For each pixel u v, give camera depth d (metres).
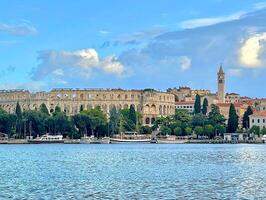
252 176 100.69
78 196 75.88
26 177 101.38
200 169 118.38
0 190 81.81
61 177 101.38
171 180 94.50
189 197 74.31
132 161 151.12
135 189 82.56
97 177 101.12
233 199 72.44
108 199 73.31
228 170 115.00
